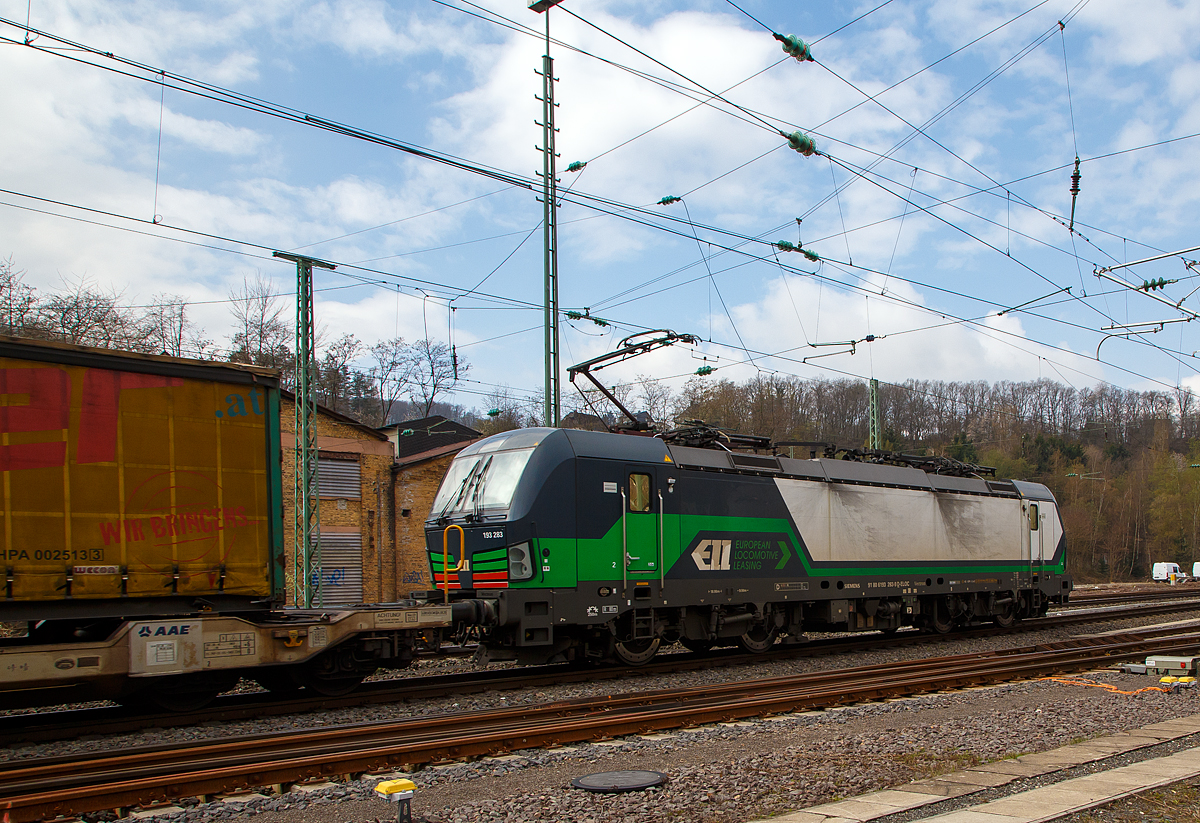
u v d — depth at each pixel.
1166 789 7.23
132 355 10.50
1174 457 76.31
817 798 6.95
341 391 52.84
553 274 19.75
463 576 14.13
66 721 10.38
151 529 10.38
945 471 22.55
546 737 8.95
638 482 15.30
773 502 17.44
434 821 6.46
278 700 11.50
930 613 21.09
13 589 9.37
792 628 18.11
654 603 15.18
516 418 46.34
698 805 6.77
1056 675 14.78
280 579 11.36
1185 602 32.19
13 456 9.54
